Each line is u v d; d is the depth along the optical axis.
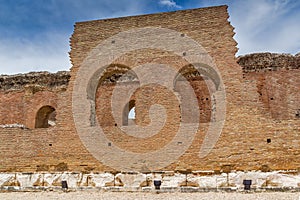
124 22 18.42
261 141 15.05
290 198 10.94
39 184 15.69
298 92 20.08
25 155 17.22
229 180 13.95
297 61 20.47
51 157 16.97
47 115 24.86
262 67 20.61
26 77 24.05
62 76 23.36
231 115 15.69
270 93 20.23
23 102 23.89
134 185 14.64
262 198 11.05
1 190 14.61
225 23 17.05
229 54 16.56
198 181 14.05
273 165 14.66
